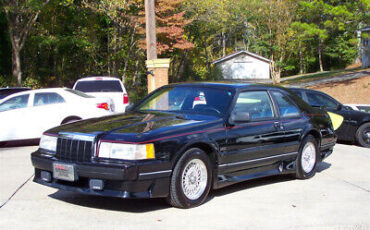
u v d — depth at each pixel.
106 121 5.77
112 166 4.80
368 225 4.94
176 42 30.33
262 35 54.94
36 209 5.28
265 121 6.45
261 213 5.31
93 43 29.91
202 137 5.46
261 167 6.49
